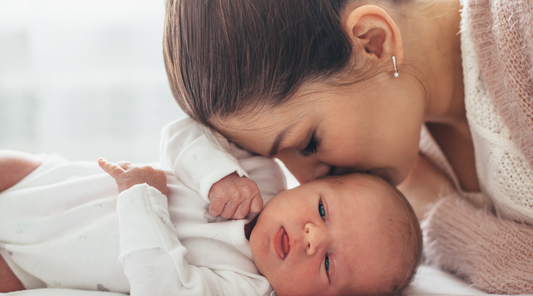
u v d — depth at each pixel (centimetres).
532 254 85
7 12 206
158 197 80
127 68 209
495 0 78
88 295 75
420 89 92
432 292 86
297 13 75
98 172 96
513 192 86
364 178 94
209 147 88
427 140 119
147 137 210
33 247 85
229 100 76
